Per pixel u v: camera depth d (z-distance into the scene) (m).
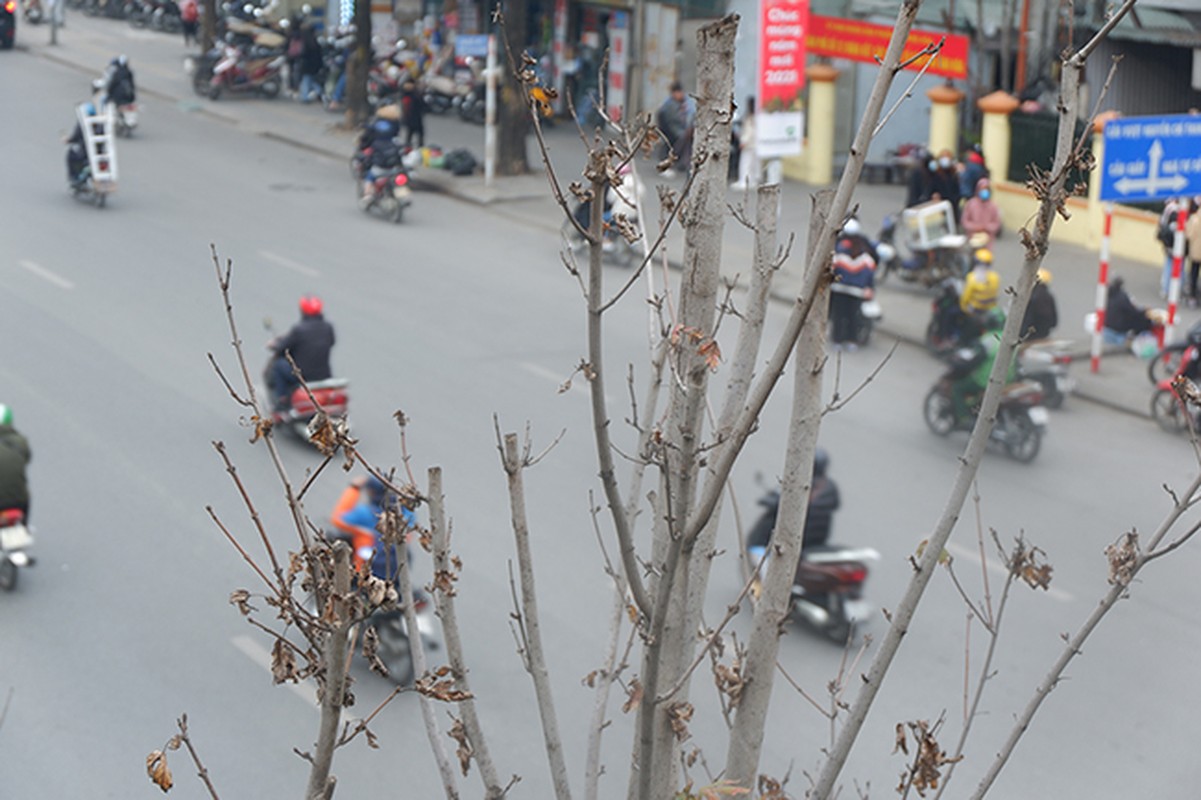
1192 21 28.53
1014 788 10.38
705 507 3.64
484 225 28.44
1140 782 10.46
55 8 51.59
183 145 35.91
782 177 33.12
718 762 10.62
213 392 18.33
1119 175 19.41
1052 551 14.18
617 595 5.07
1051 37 30.36
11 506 12.88
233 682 11.71
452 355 20.08
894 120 33.56
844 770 10.55
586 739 11.02
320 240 26.69
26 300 21.95
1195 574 13.73
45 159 32.84
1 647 12.09
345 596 3.15
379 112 28.80
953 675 11.80
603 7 38.62
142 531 14.37
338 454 16.25
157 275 23.64
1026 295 4.04
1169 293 23.08
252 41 46.28
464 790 10.30
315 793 3.21
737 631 12.38
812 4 32.47
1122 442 17.42
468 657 12.05
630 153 3.73
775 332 21.39
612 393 18.92
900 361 20.53
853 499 15.34
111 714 11.20
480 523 14.64
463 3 43.25
